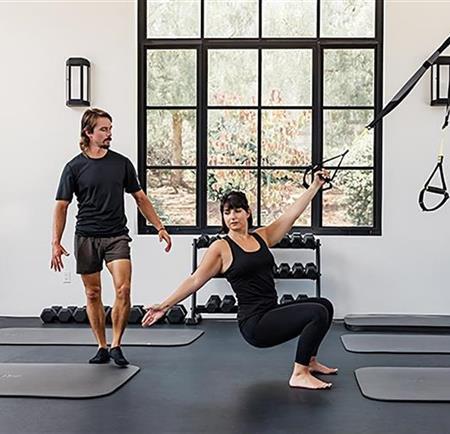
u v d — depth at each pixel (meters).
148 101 6.50
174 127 6.49
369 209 6.38
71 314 5.99
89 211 4.16
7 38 6.38
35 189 6.39
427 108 6.18
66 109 6.38
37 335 5.39
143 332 5.53
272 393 3.65
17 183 6.40
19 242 6.41
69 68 6.24
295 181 6.44
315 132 6.40
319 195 6.39
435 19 6.18
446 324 5.65
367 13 6.35
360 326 5.63
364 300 6.24
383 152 6.22
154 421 3.15
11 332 5.53
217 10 6.43
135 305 6.28
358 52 6.37
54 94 6.38
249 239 3.84
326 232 6.38
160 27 6.47
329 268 6.25
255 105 6.44
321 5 6.38
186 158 6.49
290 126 6.43
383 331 5.61
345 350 4.82
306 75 6.42
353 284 6.24
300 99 6.43
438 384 3.79
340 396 3.58
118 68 6.34
